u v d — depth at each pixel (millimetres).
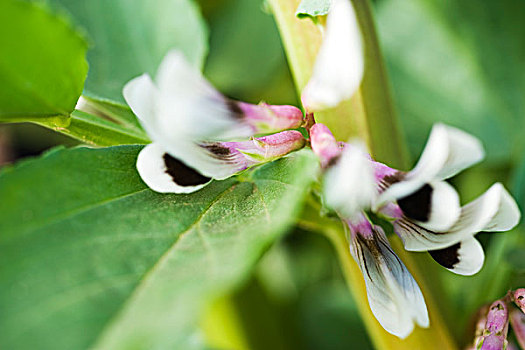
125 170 254
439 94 407
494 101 397
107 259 233
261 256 227
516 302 266
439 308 284
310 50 276
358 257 252
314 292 417
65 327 222
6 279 229
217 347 349
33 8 240
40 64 249
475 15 407
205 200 250
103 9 325
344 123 277
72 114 272
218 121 238
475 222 243
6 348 221
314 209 279
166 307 220
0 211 240
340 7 232
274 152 249
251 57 406
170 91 231
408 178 242
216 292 220
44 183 246
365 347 391
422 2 417
